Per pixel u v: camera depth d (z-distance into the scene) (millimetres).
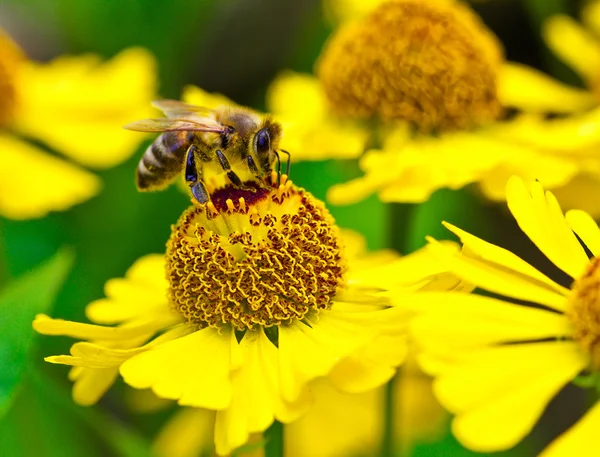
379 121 157
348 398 162
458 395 105
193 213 126
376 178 145
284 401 114
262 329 122
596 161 152
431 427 161
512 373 107
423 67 155
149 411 168
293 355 119
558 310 112
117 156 178
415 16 157
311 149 155
